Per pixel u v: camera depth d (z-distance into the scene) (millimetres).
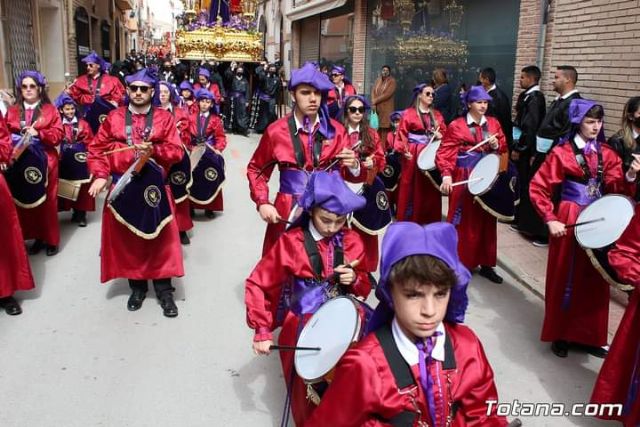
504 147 6035
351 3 16453
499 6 9875
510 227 8117
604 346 4676
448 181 6035
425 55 12492
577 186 4473
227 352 4617
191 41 19062
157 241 5207
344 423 2271
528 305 5695
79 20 20094
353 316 2617
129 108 5020
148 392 4043
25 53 14422
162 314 5262
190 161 7395
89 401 3920
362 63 15555
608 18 6852
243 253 7059
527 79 7645
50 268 6387
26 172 6203
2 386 4070
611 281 4055
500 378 4332
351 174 4805
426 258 2133
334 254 3127
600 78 7023
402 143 7262
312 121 4426
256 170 4547
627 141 4793
